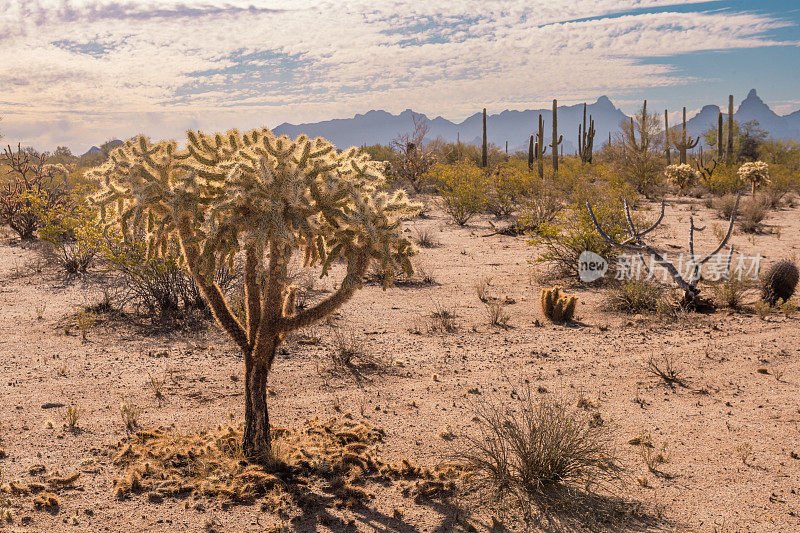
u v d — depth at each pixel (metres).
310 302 10.69
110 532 3.97
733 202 23.59
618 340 8.76
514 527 4.12
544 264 14.66
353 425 5.79
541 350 8.30
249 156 4.35
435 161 33.88
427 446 5.40
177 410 6.18
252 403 5.07
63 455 5.12
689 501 4.44
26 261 14.34
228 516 4.20
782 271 10.67
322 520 4.14
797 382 6.90
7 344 8.33
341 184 4.48
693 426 5.79
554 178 31.11
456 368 7.57
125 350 8.16
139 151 4.53
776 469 4.90
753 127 59.16
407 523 4.16
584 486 4.66
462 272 14.03
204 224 4.41
